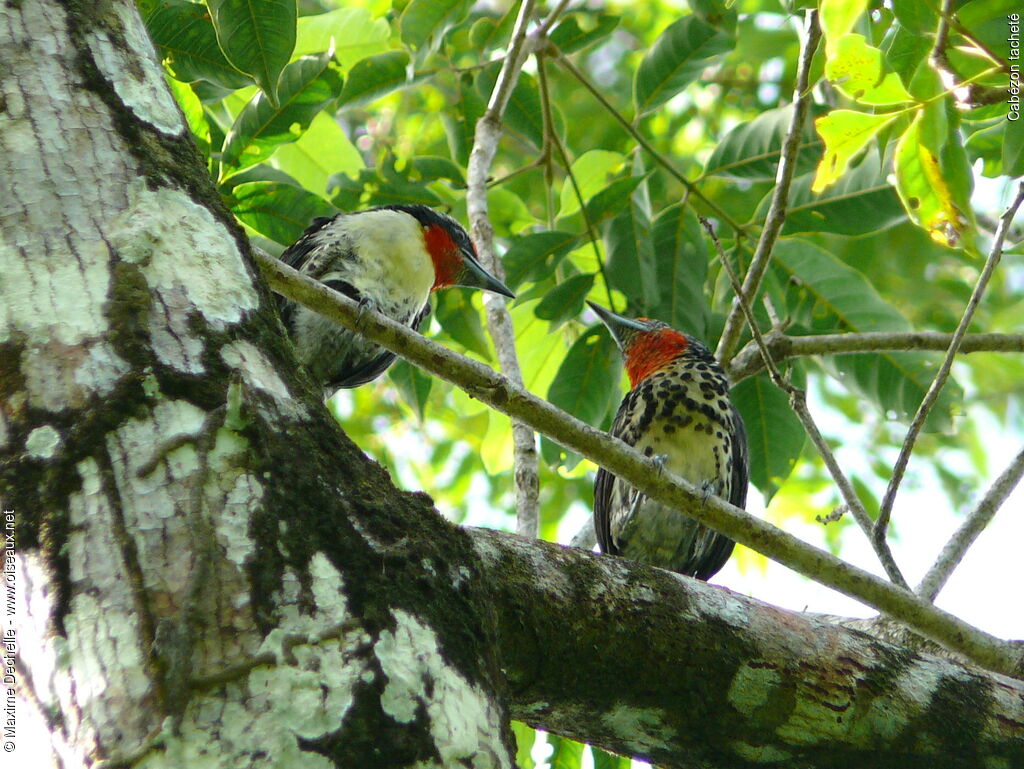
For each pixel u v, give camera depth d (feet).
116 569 10.00
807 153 31.91
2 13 13.57
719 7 31.48
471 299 33.78
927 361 32.71
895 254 51.70
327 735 9.46
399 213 31.91
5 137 12.61
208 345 11.71
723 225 35.35
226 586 9.96
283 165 34.53
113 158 12.86
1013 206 21.97
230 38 22.77
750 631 17.87
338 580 10.51
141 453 10.61
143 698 9.37
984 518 24.22
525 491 25.39
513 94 35.12
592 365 32.71
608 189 31.53
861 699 17.97
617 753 18.79
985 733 18.31
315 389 12.54
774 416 33.60
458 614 11.35
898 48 22.49
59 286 11.61
